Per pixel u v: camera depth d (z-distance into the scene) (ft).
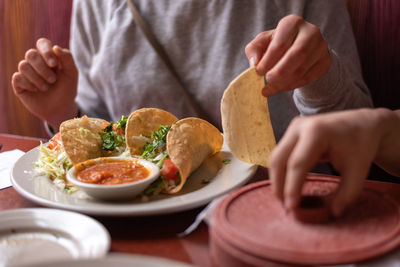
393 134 1.90
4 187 2.44
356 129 1.74
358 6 3.95
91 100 4.84
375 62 3.97
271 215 1.79
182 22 4.13
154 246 1.86
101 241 1.72
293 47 2.45
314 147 1.66
